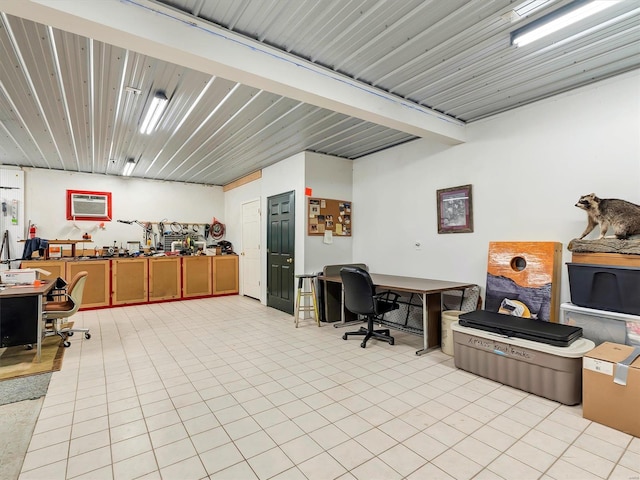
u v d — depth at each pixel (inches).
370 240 202.2
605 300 101.1
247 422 86.0
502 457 71.4
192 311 220.7
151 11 74.6
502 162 138.9
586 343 98.3
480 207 146.3
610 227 106.0
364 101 114.5
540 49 95.1
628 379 79.2
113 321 193.0
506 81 114.3
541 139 127.2
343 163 211.6
